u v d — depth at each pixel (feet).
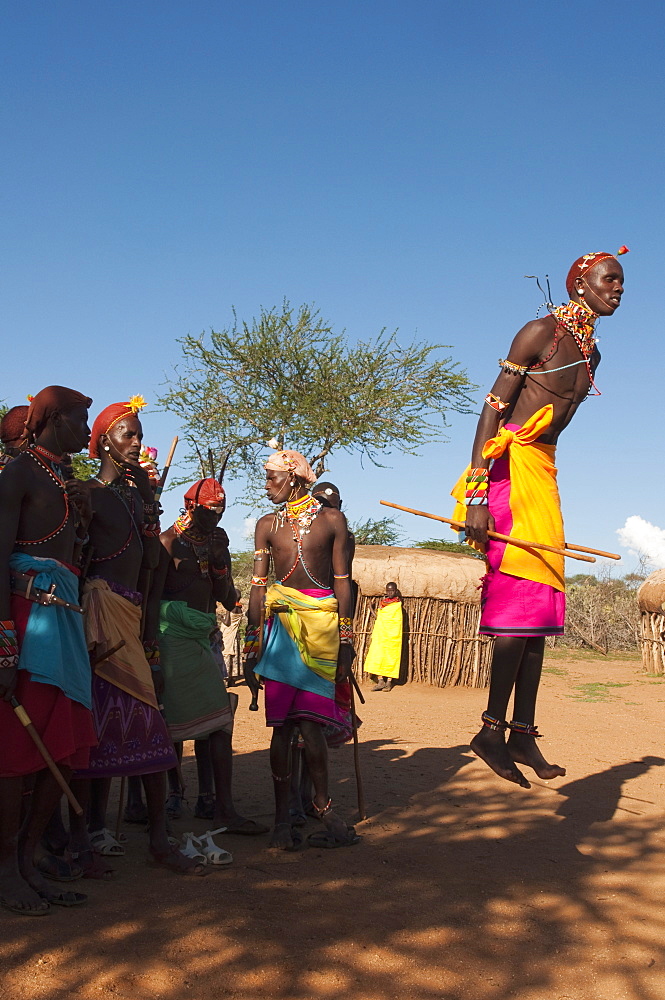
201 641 17.42
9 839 12.16
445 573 44.27
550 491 15.43
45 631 12.56
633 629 67.77
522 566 15.02
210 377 75.15
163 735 14.65
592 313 15.42
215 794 17.83
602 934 12.19
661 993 10.52
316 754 16.38
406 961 10.98
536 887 13.98
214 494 17.87
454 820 18.12
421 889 13.67
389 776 22.03
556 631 15.19
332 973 10.49
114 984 9.86
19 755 12.16
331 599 17.06
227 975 10.27
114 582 14.65
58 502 13.08
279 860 15.14
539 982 10.66
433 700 39.52
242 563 71.10
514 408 15.60
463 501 15.53
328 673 16.69
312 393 73.87
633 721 31.73
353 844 16.17
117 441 14.94
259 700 37.45
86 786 13.97
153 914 11.98
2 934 11.03
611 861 15.62
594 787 21.29
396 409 73.61
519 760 15.62
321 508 17.43
